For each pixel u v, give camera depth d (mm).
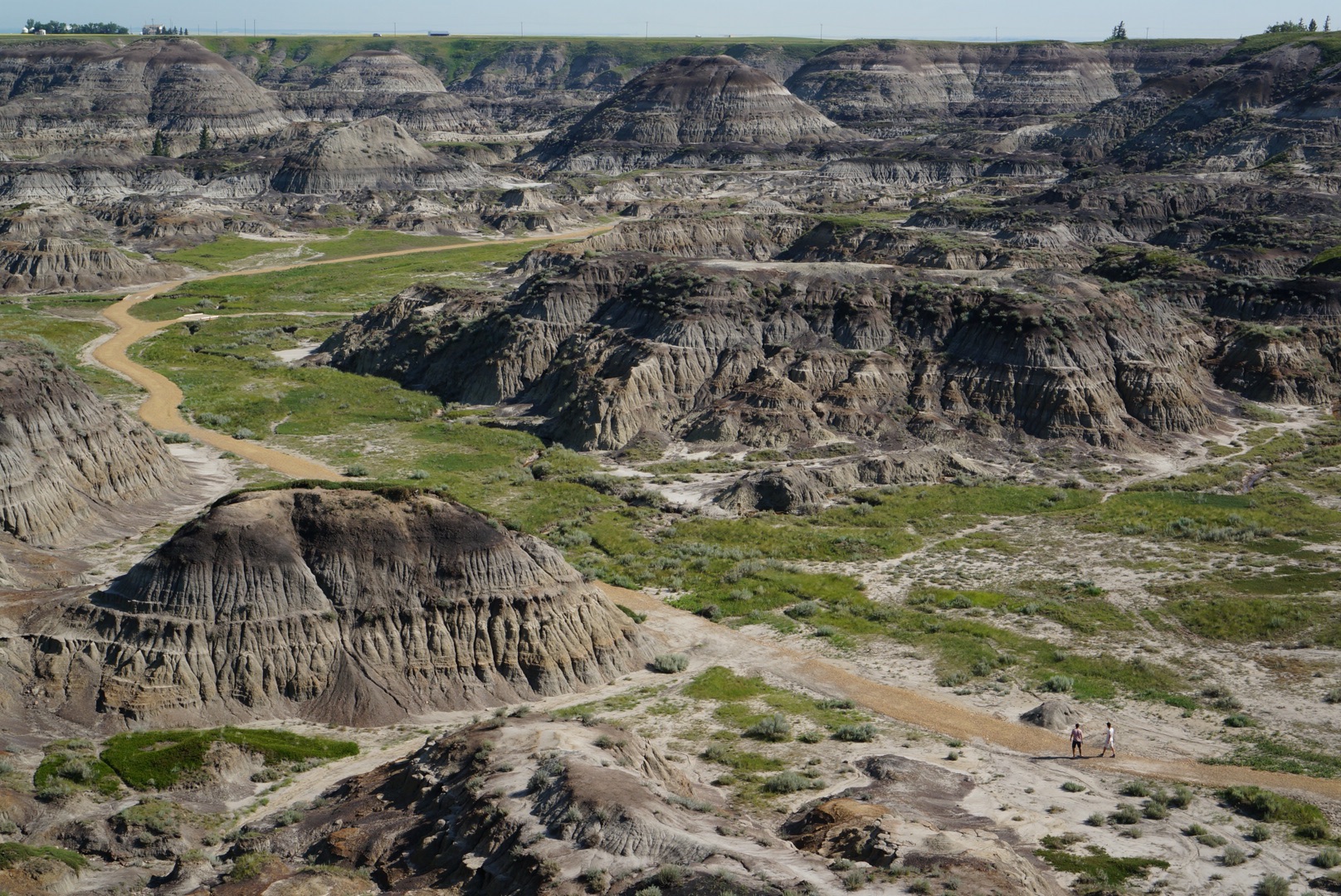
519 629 70500
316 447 121500
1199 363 143000
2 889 47156
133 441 104875
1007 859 47812
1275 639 76562
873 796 55594
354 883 47781
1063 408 121562
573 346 138625
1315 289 155250
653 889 43500
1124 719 66938
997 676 72812
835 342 132625
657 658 75312
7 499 89062
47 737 62500
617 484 109875
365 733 65062
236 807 58000
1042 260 183125
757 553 94375
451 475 112375
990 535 98438
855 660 75688
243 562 68688
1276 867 50469
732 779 59125
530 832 48000
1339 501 105688
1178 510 102500
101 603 68625
